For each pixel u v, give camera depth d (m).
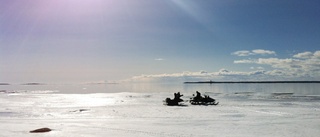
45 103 51.34
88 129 24.61
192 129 24.34
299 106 43.38
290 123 27.12
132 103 51.38
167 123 27.70
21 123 28.31
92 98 66.56
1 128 25.20
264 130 23.77
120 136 21.77
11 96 75.62
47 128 24.08
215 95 77.56
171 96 74.75
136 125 26.56
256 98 63.19
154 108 41.97
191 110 38.97
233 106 44.16
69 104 49.16
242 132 22.97
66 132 23.27
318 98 61.88
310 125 25.97
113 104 49.25
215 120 29.53
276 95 75.75
